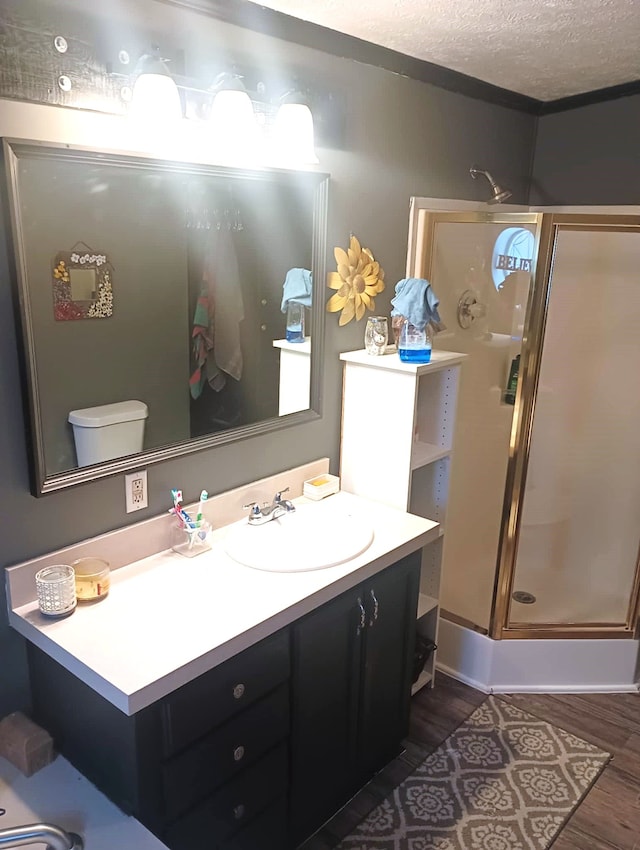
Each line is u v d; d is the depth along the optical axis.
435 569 2.64
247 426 2.13
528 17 1.92
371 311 2.51
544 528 3.07
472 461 2.84
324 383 2.39
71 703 1.58
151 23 1.62
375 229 2.44
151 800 1.48
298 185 2.08
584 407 2.91
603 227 2.29
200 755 1.55
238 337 2.03
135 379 1.79
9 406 1.56
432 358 2.38
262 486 2.21
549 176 3.19
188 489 2.00
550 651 2.67
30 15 1.42
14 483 1.60
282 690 1.75
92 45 1.52
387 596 2.07
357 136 2.27
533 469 2.99
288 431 2.30
